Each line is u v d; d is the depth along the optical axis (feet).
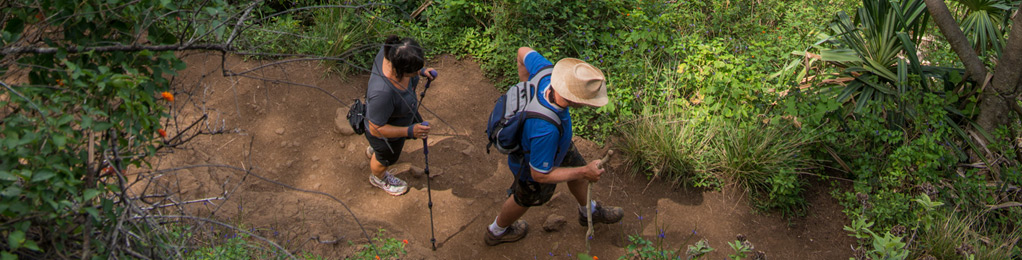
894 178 15.03
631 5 20.40
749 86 16.06
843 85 17.10
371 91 11.39
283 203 13.19
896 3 15.53
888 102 16.02
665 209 14.85
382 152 12.91
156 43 6.94
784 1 22.98
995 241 13.99
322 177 14.67
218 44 6.93
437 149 15.84
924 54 20.27
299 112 16.03
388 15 18.22
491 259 13.30
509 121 10.41
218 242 10.66
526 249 13.52
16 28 6.41
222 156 14.28
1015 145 15.78
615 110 16.75
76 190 5.93
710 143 15.80
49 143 5.88
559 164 11.02
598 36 19.25
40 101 6.07
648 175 15.55
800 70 18.67
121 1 6.48
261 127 15.40
